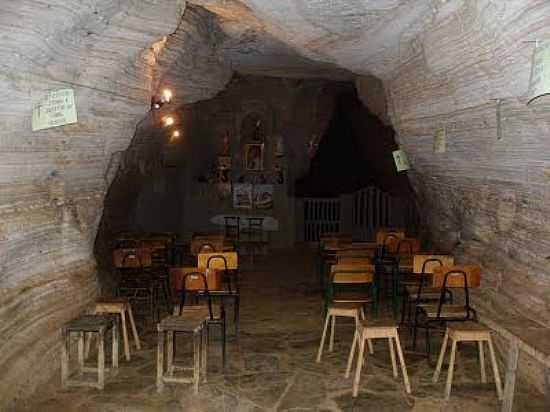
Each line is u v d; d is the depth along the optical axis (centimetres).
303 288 974
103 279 816
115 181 987
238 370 583
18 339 483
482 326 520
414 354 626
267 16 605
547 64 342
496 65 434
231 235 1366
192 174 1459
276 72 1151
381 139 1507
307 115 1544
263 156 1522
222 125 1519
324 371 580
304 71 1128
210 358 618
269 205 1422
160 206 1311
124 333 601
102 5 427
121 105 570
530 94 367
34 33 380
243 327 738
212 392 528
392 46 614
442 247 864
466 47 462
